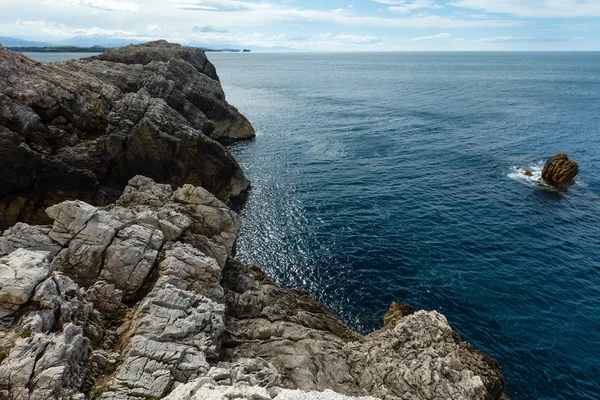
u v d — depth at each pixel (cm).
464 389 1772
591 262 3662
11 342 1378
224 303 2177
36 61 4412
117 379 1415
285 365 1881
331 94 15112
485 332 2847
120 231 2198
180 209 2788
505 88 16550
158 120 4369
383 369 1889
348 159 6700
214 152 4797
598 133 8269
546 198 5044
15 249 1944
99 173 3997
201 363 1544
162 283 1964
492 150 7100
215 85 8081
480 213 4650
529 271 3531
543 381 2469
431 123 9469
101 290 1898
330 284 3412
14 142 3391
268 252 3891
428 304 3136
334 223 4434
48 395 1238
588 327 2884
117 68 6250
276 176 5909
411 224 4394
